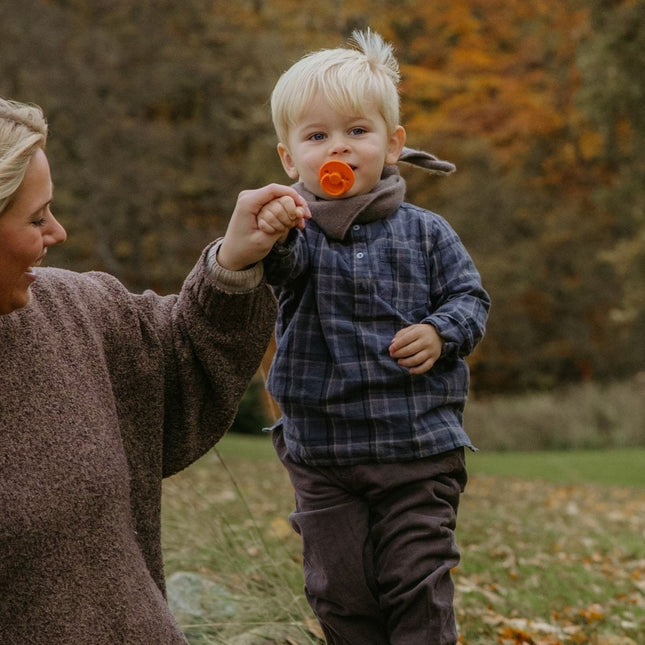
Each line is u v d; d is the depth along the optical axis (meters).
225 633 3.74
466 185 25.62
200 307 2.28
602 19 19.77
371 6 22.41
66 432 2.02
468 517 8.55
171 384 2.32
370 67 2.91
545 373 26.80
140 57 21.75
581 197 26.80
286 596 4.00
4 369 2.00
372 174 2.87
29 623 1.95
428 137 24.20
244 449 15.87
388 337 2.77
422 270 2.88
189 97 22.42
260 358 2.36
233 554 4.52
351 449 2.73
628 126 23.23
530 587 5.80
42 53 20.64
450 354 2.78
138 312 2.29
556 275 26.80
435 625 2.63
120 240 21.27
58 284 2.19
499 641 4.41
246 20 22.12
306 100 2.87
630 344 26.91
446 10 24.67
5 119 1.93
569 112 25.52
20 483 1.94
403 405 2.74
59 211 20.89
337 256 2.80
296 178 3.07
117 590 2.01
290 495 8.98
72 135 21.20
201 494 4.96
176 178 21.56
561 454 18.08
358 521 2.74
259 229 2.21
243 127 21.39
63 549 1.97
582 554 7.36
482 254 25.77
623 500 11.62
